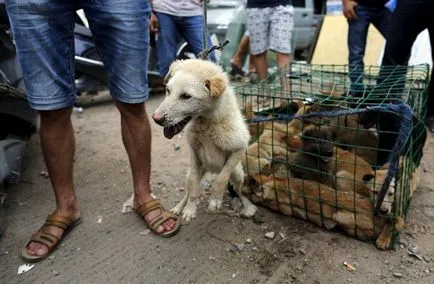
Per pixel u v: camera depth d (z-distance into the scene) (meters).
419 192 1.65
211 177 1.68
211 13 4.61
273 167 1.56
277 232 1.41
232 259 1.27
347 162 1.47
